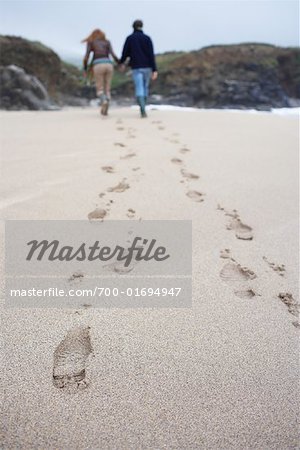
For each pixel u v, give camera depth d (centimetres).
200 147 376
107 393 107
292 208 244
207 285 162
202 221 220
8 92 1044
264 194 264
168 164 315
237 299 154
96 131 437
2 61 1275
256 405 107
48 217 211
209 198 253
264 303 152
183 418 102
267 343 130
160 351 124
